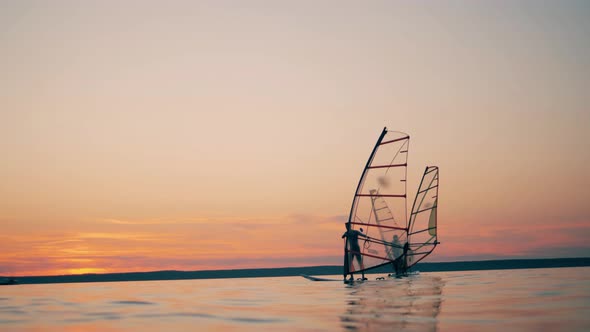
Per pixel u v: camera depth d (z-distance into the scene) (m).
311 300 44.16
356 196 65.19
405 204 62.03
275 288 68.81
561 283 57.25
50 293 69.44
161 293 64.25
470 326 25.83
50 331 28.97
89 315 36.84
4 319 35.12
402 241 62.50
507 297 40.47
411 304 36.81
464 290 49.44
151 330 28.36
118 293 66.56
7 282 123.44
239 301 46.69
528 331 23.95
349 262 66.69
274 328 27.61
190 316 34.66
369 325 27.22
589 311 30.23
